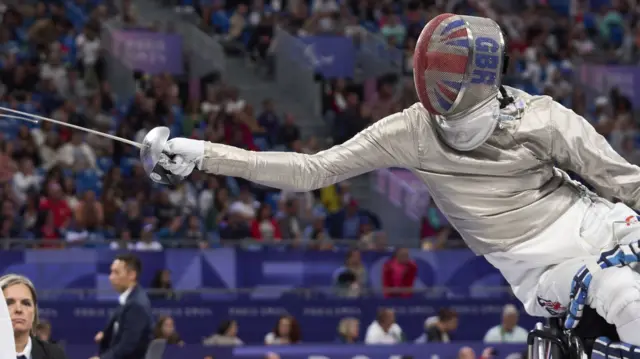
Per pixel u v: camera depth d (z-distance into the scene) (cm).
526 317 2364
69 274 2258
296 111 3731
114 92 3534
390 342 2120
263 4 4069
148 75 3522
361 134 816
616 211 802
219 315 2248
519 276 827
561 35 4166
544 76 3900
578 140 798
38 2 3697
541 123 800
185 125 3266
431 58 780
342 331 2178
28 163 2797
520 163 801
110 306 2197
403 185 3153
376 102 3584
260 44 3869
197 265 2350
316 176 807
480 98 782
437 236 2906
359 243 2506
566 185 833
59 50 3422
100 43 3544
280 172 800
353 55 3797
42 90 3250
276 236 2741
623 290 755
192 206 2805
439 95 782
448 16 794
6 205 2572
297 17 3953
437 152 804
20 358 1081
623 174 799
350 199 3061
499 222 809
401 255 2423
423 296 2423
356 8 4075
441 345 1936
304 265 2411
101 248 2383
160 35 3628
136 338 1526
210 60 3775
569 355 809
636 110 3900
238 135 3219
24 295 1085
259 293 2369
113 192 2736
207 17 3959
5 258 2220
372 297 2336
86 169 2945
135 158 3089
